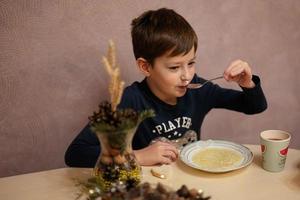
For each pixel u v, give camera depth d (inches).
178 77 54.1
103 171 39.2
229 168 44.4
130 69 69.7
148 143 60.2
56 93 67.3
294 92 86.0
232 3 74.2
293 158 47.7
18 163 69.7
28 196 42.3
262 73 81.9
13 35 62.6
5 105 65.7
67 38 64.9
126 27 67.3
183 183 43.3
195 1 71.1
